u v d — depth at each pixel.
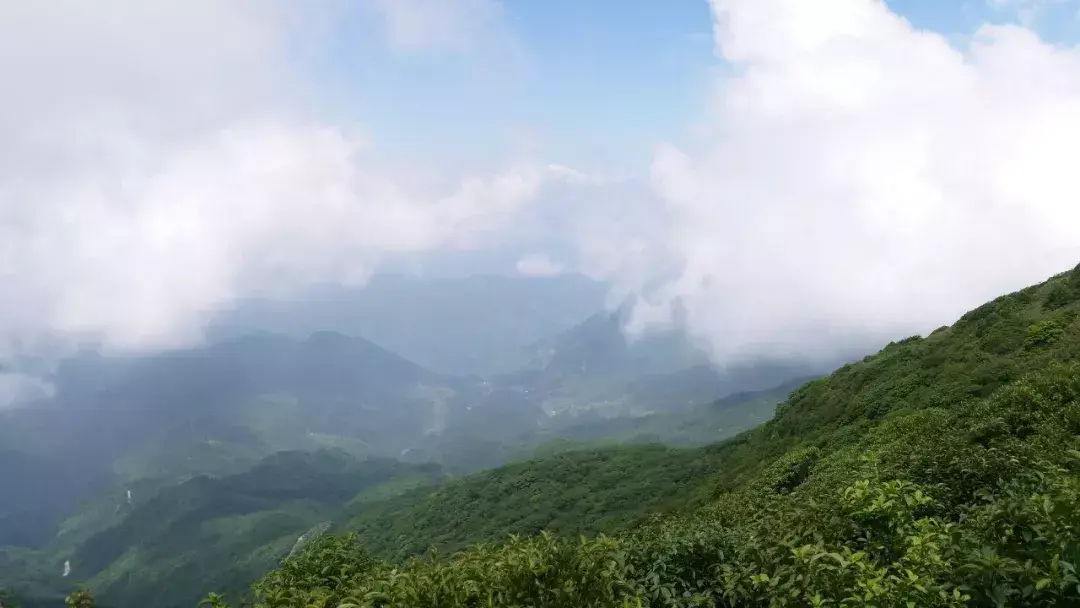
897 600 6.79
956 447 14.38
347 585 10.14
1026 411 18.69
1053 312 34.31
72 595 10.06
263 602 9.52
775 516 12.79
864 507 9.65
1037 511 7.75
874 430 29.36
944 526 8.44
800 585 7.86
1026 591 6.54
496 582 8.49
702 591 8.87
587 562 8.80
